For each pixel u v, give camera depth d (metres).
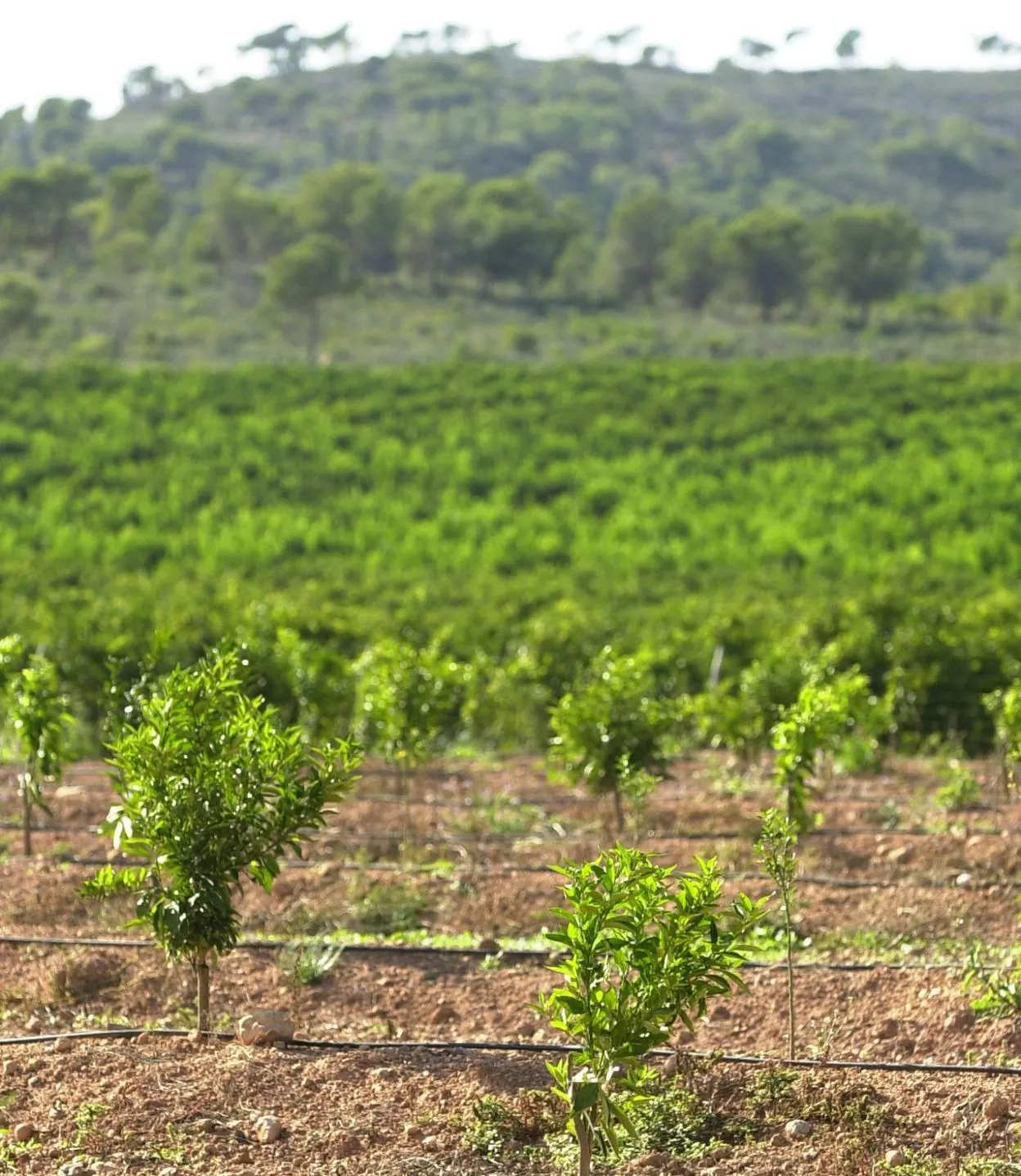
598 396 65.50
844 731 13.20
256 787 6.14
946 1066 5.97
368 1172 5.02
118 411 59.22
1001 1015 6.49
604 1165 5.13
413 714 10.95
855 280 117.00
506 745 16.73
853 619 18.66
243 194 132.75
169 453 54.97
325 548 43.41
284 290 94.00
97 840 10.77
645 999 4.81
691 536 44.53
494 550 42.16
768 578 35.31
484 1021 6.85
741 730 13.73
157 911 6.09
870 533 43.72
